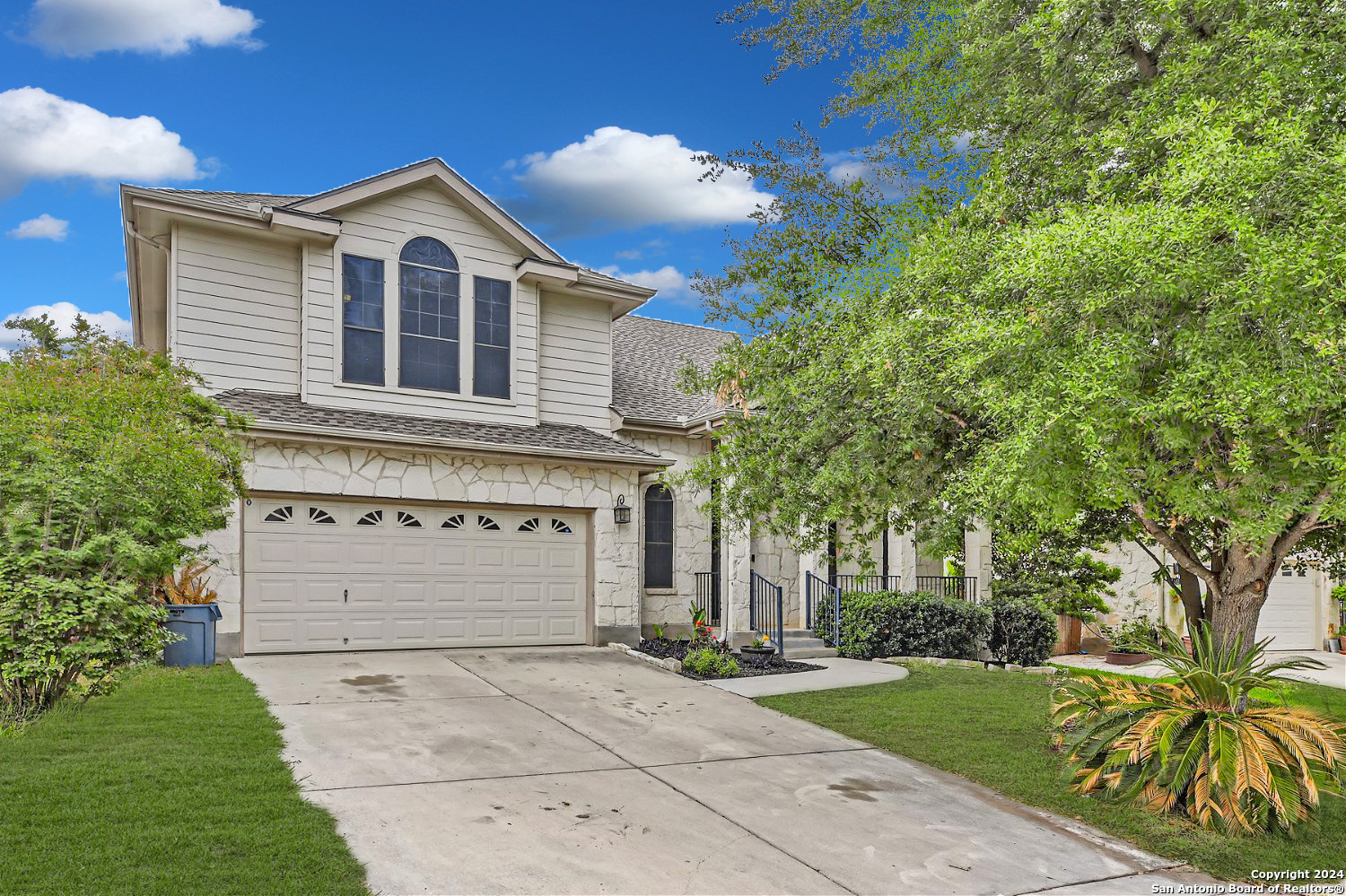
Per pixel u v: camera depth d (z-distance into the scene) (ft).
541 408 50.96
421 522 43.60
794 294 27.78
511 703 32.22
